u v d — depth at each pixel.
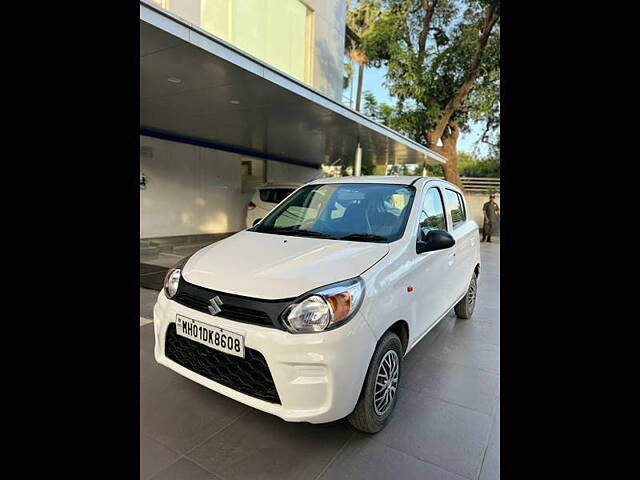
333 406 1.89
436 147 18.14
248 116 7.09
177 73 4.84
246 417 2.37
